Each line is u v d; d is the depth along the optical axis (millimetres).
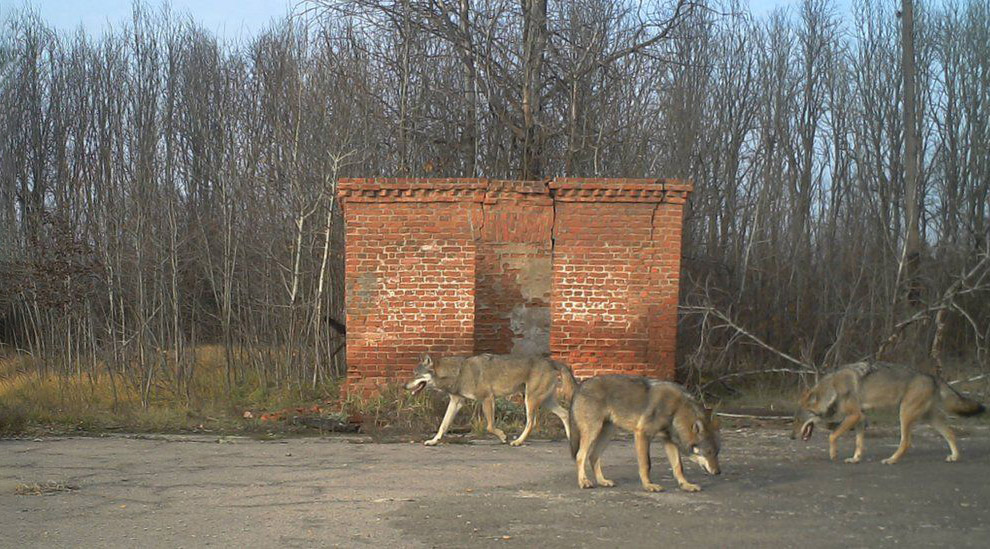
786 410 15016
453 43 21578
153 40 25234
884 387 10336
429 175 21594
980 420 13812
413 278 14984
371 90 21750
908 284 17984
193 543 6969
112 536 7199
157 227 19359
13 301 23141
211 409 15352
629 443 12312
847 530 7141
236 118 22688
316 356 17859
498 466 10414
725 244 25016
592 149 21797
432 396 14359
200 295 22594
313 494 8781
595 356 15008
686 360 17172
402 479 9570
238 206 21156
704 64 25906
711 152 25844
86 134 28625
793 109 29641
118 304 21344
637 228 15016
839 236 25656
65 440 12727
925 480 9250
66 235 18781
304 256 20109
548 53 22203
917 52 28219
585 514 7789
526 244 15266
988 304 20094
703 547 6676
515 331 15328
